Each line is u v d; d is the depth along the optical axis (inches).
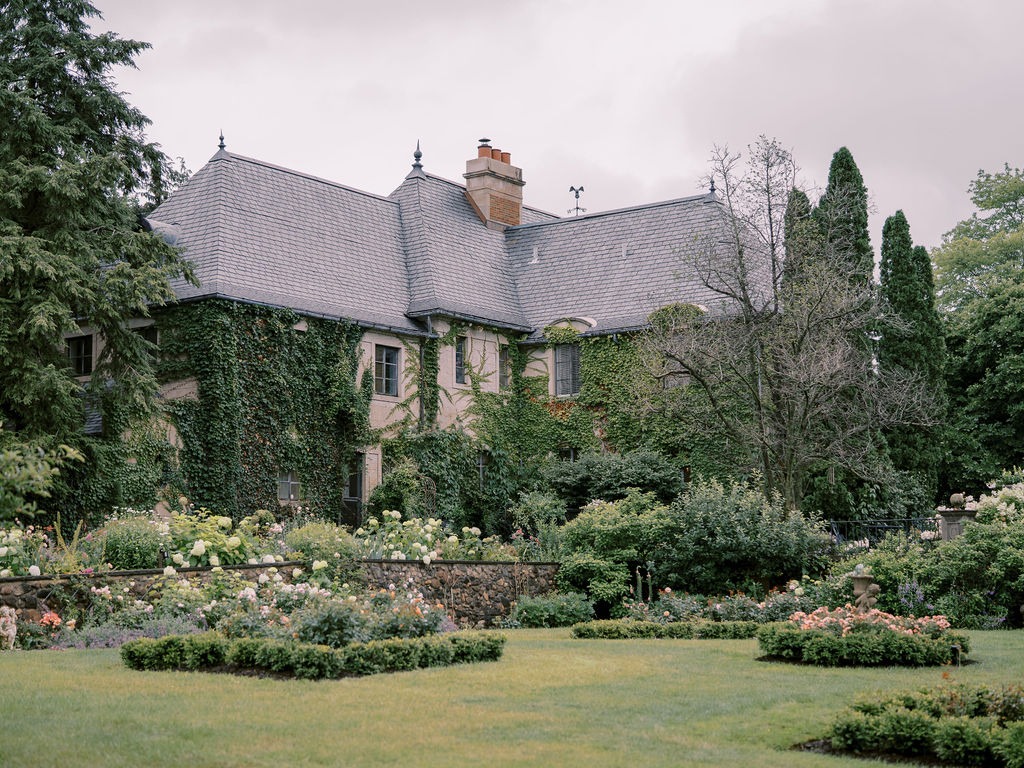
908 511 1300.4
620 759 326.3
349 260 1290.6
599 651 577.6
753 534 891.4
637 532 927.0
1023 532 760.3
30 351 962.1
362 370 1217.4
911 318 1398.9
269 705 390.3
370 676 459.5
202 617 604.1
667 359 1068.5
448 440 1269.7
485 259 1451.8
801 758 335.0
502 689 438.0
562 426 1354.6
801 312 1023.0
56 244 986.1
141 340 1050.1
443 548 901.8
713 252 1102.4
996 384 1588.3
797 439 1014.4
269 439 1126.4
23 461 375.9
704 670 505.7
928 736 339.9
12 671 460.4
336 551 770.2
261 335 1132.5
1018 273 1756.9
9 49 1048.8
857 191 1275.8
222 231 1171.3
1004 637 653.9
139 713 373.4
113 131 1118.4
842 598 774.5
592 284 1403.8
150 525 725.3
